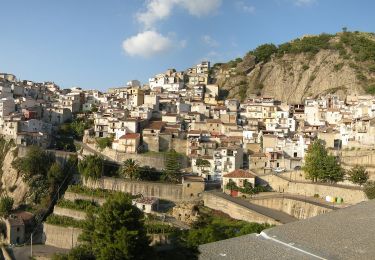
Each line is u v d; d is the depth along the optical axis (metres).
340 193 162.38
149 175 189.88
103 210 98.38
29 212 185.38
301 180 181.12
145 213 159.12
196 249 105.12
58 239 163.38
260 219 149.62
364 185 164.12
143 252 94.81
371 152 190.38
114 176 192.50
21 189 198.75
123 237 91.44
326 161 175.75
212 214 162.38
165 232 136.12
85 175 187.88
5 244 167.38
